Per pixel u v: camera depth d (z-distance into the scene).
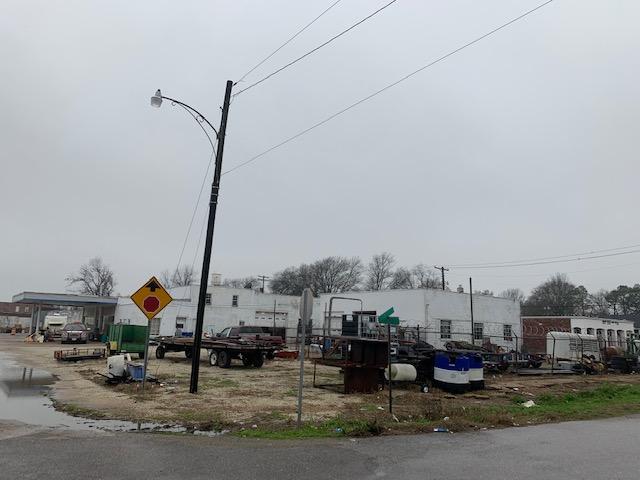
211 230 15.63
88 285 97.00
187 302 52.38
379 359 16.12
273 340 31.89
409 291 38.25
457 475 6.52
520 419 11.61
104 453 7.25
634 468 7.02
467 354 18.72
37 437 8.31
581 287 99.12
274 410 11.80
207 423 9.96
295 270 100.06
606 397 17.56
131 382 16.11
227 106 16.47
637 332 59.09
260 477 6.26
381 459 7.33
